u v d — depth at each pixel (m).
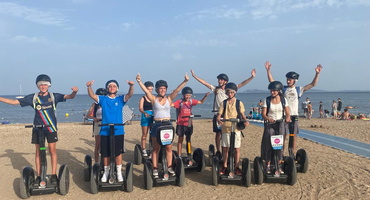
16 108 61.56
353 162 7.74
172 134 5.66
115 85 5.67
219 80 7.22
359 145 10.12
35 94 5.51
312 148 9.64
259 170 5.83
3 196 5.57
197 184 6.15
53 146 5.62
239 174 6.05
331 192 5.61
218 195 5.53
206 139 11.82
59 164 7.95
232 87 5.96
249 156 8.58
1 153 9.33
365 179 6.32
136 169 7.39
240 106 6.01
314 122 20.34
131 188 5.64
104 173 5.67
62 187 5.42
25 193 5.25
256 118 21.80
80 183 6.32
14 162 8.12
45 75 5.52
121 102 5.68
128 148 10.35
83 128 16.69
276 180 5.89
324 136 12.16
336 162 7.72
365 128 15.16
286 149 9.35
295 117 6.64
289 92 6.86
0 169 7.39
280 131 5.99
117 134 5.58
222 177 5.86
